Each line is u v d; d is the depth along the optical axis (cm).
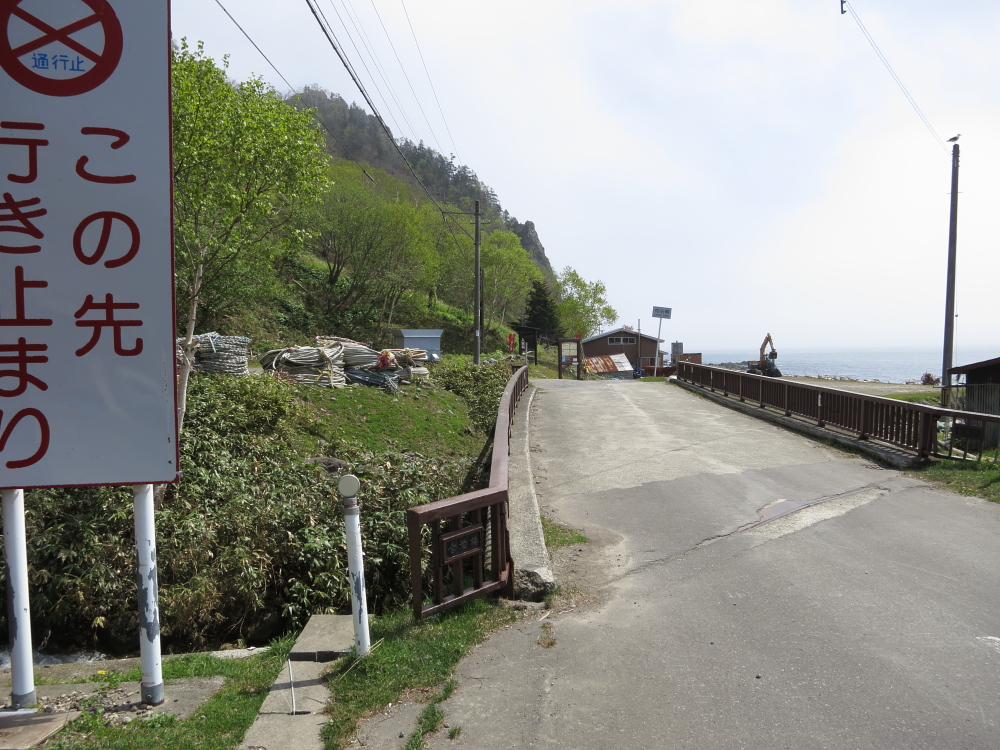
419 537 461
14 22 316
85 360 329
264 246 944
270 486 829
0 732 325
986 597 505
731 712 352
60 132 322
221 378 1190
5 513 342
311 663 421
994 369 2025
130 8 327
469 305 5047
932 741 322
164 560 654
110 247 329
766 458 1078
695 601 516
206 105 801
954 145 2045
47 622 606
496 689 382
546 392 2114
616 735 332
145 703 363
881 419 1102
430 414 1473
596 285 6412
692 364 2230
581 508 812
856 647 427
